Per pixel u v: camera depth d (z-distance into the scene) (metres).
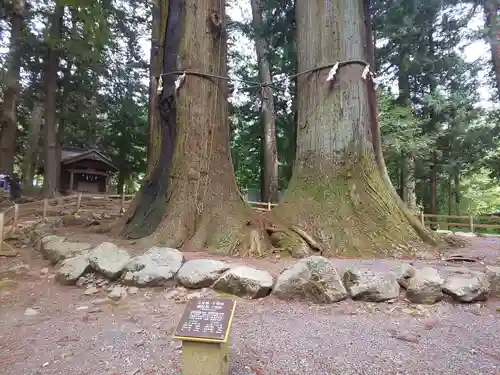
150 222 6.65
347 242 5.64
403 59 17.00
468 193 26.09
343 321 3.42
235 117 22.84
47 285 4.43
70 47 14.76
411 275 4.17
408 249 5.68
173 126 7.15
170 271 4.29
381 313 3.62
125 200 17.09
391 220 5.96
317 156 6.54
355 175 6.23
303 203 6.27
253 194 28.08
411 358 2.68
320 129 6.60
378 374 2.45
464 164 18.95
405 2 13.28
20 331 3.13
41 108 25.14
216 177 6.45
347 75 6.57
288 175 18.56
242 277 4.02
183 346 2.23
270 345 2.87
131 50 19.53
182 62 6.68
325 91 6.66
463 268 4.54
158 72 7.40
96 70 19.59
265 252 5.59
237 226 5.95
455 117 18.16
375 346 2.88
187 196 6.12
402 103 19.25
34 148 26.02
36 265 5.35
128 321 3.37
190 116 6.47
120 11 16.45
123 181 29.05
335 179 6.28
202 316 2.31
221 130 6.77
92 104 23.88
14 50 16.39
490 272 4.28
